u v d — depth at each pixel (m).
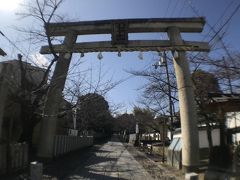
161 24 24.55
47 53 24.84
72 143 42.03
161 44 23.59
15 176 18.42
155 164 30.11
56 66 24.84
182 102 23.52
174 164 27.66
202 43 23.42
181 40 23.78
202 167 23.50
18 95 23.20
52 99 25.20
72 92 26.83
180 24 24.52
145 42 23.52
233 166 13.28
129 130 106.88
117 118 105.62
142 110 56.22
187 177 11.98
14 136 26.22
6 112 25.59
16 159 20.56
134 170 25.11
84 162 30.11
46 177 19.80
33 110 24.75
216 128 25.25
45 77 24.05
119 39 23.58
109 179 20.30
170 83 31.30
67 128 48.75
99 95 27.33
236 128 17.12
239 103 13.98
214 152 14.46
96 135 94.50
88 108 40.59
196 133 23.27
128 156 39.38
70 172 22.72
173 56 23.86
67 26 25.08
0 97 18.50
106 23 24.86
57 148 32.66
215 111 15.96
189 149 23.02
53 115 24.86
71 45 24.39
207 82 21.20
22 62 24.91
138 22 24.53
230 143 15.67
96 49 23.83
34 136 33.41
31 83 25.16
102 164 29.05
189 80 23.50
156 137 72.06
